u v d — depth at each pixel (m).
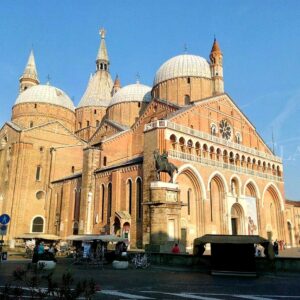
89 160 60.19
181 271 27.80
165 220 33.28
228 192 58.75
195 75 71.19
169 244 32.81
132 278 23.17
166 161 38.53
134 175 52.25
